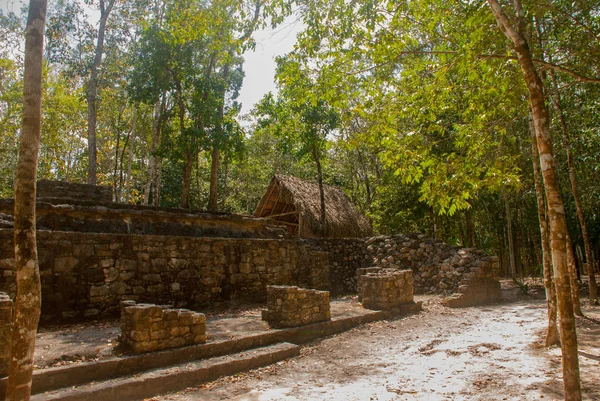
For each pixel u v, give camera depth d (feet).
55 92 73.72
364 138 26.30
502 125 26.04
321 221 58.29
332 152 91.09
